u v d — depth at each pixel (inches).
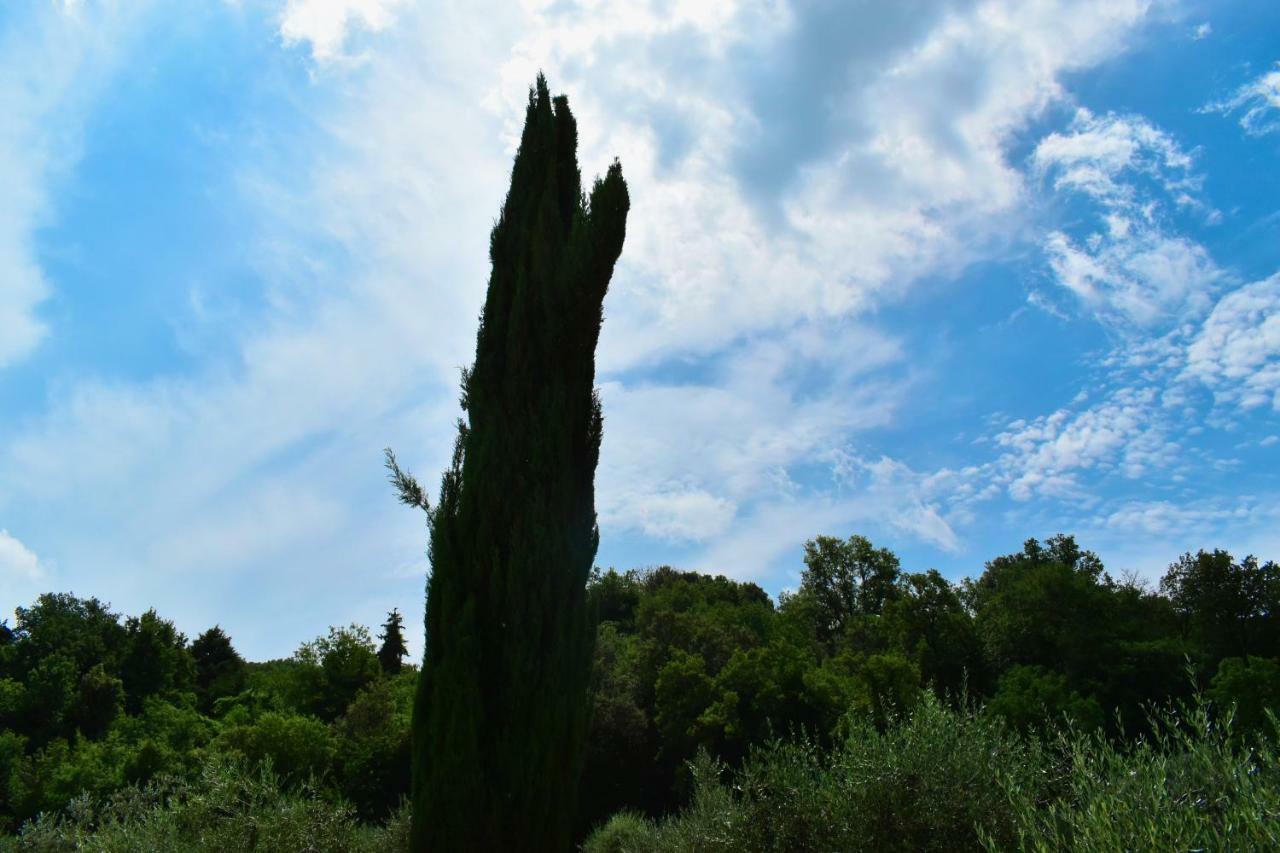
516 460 276.2
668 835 350.0
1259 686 851.4
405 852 407.8
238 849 329.4
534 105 331.9
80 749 1158.3
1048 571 1437.0
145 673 2066.9
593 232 296.2
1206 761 142.6
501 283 308.5
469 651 252.1
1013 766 206.1
